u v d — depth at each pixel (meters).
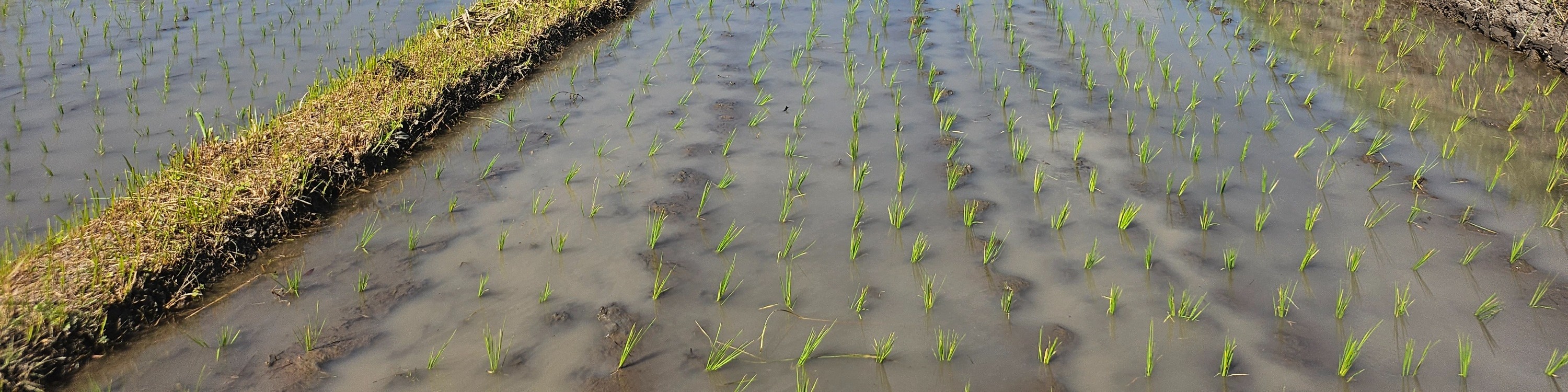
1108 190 4.63
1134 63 6.72
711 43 7.40
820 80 6.43
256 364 3.29
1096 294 3.72
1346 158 4.98
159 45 6.91
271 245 4.08
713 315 3.61
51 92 5.86
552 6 7.71
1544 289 3.68
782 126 5.55
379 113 5.19
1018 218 4.36
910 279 3.85
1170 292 3.72
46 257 3.63
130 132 5.31
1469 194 4.53
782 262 4.00
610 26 8.01
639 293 3.75
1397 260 3.92
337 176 4.63
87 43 6.91
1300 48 7.04
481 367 3.29
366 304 3.65
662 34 7.71
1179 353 3.35
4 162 4.85
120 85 6.06
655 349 3.40
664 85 6.37
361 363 3.30
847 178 4.81
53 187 4.59
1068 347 3.39
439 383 3.21
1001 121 5.59
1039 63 6.74
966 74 6.50
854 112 5.78
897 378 3.25
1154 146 5.19
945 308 3.65
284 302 3.66
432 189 4.71
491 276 3.87
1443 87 6.09
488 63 6.34
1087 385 3.20
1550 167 4.82
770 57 6.98
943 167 4.93
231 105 5.78
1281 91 6.09
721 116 5.73
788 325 3.55
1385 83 6.20
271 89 6.07
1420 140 5.20
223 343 3.38
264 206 4.17
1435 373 3.22
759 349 3.41
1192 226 4.25
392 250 4.07
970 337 3.46
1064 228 4.25
